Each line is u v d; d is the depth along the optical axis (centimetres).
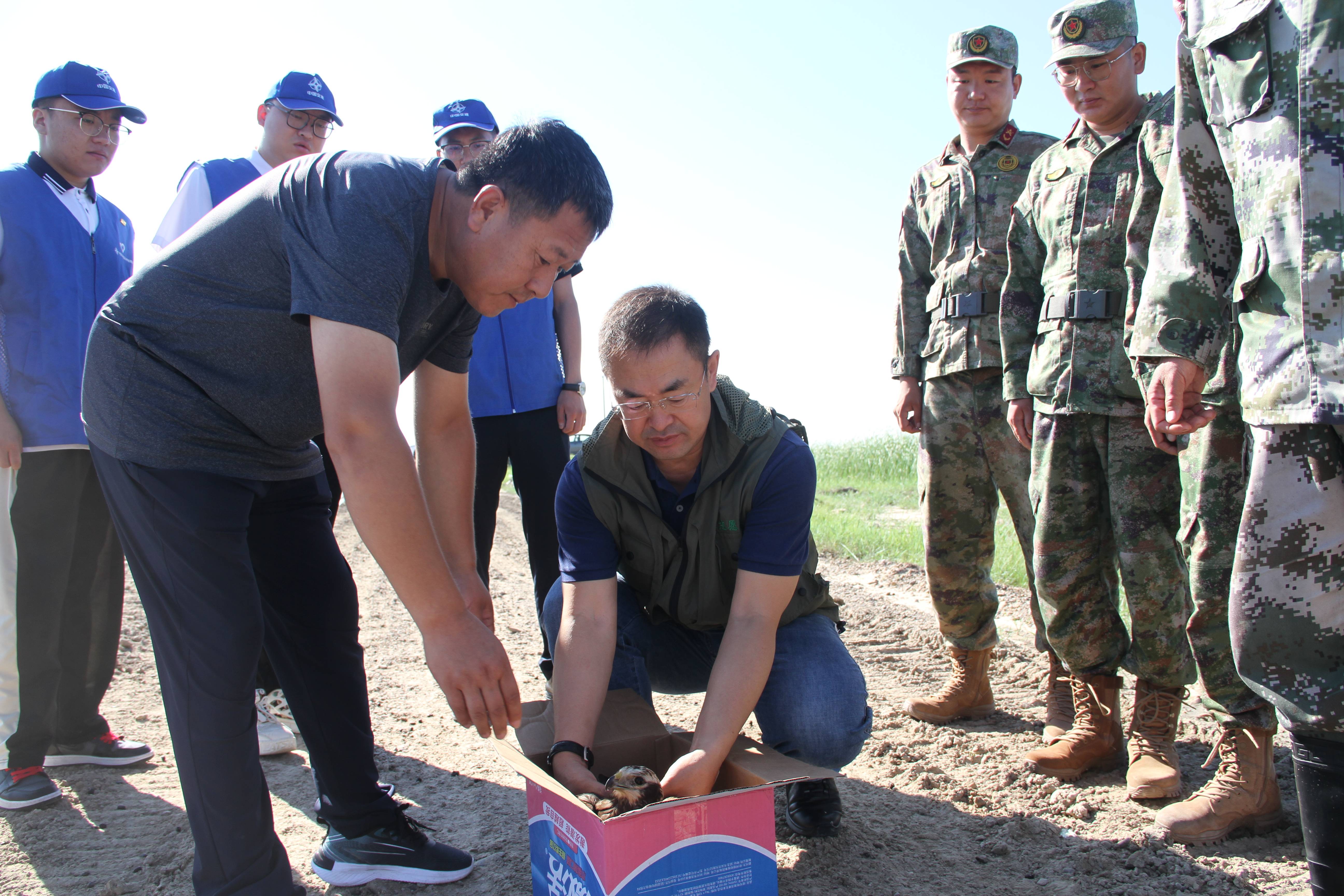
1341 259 172
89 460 310
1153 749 278
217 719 190
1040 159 319
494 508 384
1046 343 297
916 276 375
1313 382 174
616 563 244
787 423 245
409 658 476
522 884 234
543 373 382
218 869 192
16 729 303
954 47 353
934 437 351
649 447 218
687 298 212
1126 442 279
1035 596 331
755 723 359
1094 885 226
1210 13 199
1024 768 301
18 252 301
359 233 171
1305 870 228
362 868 235
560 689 224
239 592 194
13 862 251
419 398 238
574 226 177
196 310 188
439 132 389
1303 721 179
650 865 179
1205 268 214
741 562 227
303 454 220
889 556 731
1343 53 174
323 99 358
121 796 298
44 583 292
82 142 318
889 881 231
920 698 358
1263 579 185
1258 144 187
